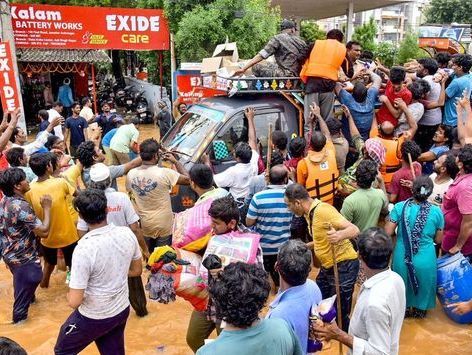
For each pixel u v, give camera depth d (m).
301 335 2.55
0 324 4.79
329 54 5.79
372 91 6.08
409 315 4.76
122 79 21.92
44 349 4.34
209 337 3.96
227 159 5.94
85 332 3.28
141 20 13.27
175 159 5.48
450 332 4.51
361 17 42.91
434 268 4.50
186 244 3.37
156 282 3.20
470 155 4.39
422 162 6.01
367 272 2.74
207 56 12.98
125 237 3.35
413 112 6.14
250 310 2.01
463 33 21.09
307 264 2.60
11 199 4.52
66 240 5.19
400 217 4.50
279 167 4.69
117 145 8.38
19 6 12.20
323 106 6.10
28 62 15.12
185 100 10.80
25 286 4.70
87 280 3.15
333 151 5.24
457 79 6.50
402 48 24.59
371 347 2.57
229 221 3.22
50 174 5.18
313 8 17.84
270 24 13.68
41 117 9.66
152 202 5.07
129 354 4.25
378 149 5.14
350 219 4.36
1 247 4.75
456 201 4.53
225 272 2.11
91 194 3.22
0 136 6.05
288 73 6.22
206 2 13.32
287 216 4.72
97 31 12.98
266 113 6.11
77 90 18.44
